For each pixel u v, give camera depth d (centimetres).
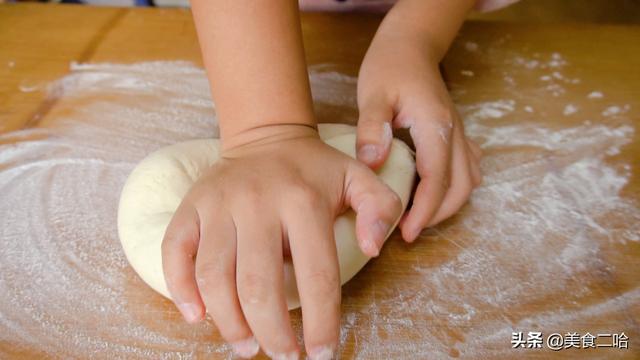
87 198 46
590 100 52
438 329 39
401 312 39
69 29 59
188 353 38
